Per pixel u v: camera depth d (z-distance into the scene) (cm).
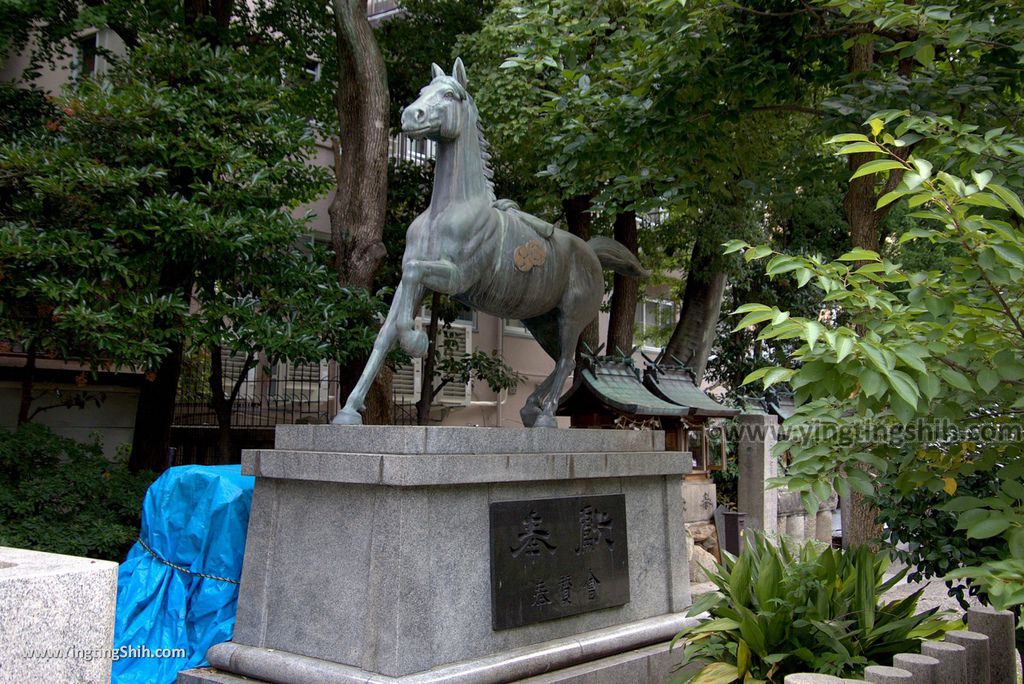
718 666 441
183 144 796
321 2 1107
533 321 674
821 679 327
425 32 1223
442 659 491
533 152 1073
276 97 903
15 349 1031
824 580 488
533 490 564
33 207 775
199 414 1264
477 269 570
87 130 800
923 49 601
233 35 995
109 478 791
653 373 1131
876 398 323
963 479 581
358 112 1002
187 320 788
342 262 969
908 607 496
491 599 523
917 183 300
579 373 1008
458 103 567
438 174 572
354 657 485
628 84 832
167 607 571
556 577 567
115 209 795
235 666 519
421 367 1465
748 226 1294
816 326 296
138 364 802
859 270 338
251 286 876
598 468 607
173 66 850
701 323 1477
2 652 292
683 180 889
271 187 886
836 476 367
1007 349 326
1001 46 600
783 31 779
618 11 982
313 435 534
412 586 478
